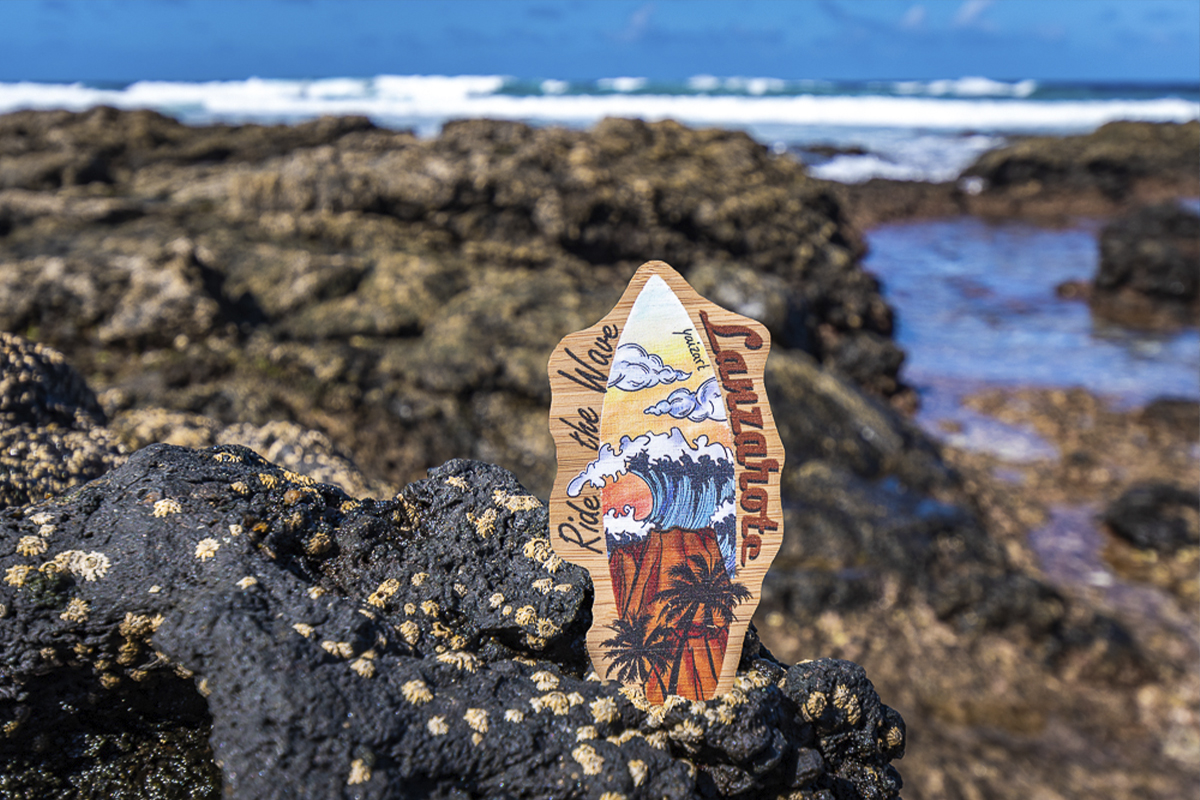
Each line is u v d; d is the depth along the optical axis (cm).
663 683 194
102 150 1773
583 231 1221
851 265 1470
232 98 5794
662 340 200
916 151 3975
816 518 788
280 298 899
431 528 228
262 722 157
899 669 671
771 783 198
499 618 207
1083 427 1122
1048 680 666
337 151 1227
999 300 1758
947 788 567
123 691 196
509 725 172
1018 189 2952
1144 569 815
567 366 198
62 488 283
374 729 161
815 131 4766
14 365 311
